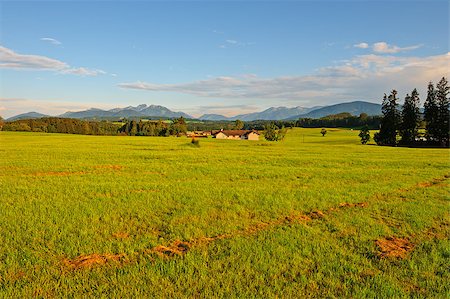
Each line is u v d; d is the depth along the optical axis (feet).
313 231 41.81
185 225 43.65
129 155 136.67
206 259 32.53
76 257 32.96
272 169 102.17
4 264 30.78
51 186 67.92
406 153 175.73
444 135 292.61
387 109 327.06
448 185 79.56
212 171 95.81
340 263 32.48
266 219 47.39
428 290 27.58
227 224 44.19
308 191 66.59
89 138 288.92
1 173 87.81
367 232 41.86
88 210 49.26
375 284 28.50
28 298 25.32
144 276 28.86
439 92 297.53
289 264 32.07
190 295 26.13
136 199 57.11
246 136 504.84
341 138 436.76
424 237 40.70
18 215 46.19
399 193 68.08
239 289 26.89
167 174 89.97
